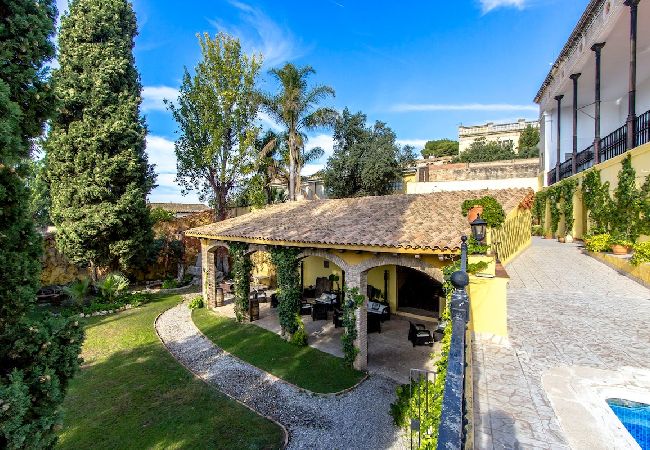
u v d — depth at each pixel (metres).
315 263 21.02
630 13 14.53
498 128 65.81
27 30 5.02
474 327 7.52
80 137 19.73
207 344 14.27
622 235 14.90
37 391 4.44
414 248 9.62
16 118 4.38
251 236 14.95
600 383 5.60
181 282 25.09
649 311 9.12
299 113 25.25
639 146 13.70
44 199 23.72
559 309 9.44
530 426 4.57
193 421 8.95
